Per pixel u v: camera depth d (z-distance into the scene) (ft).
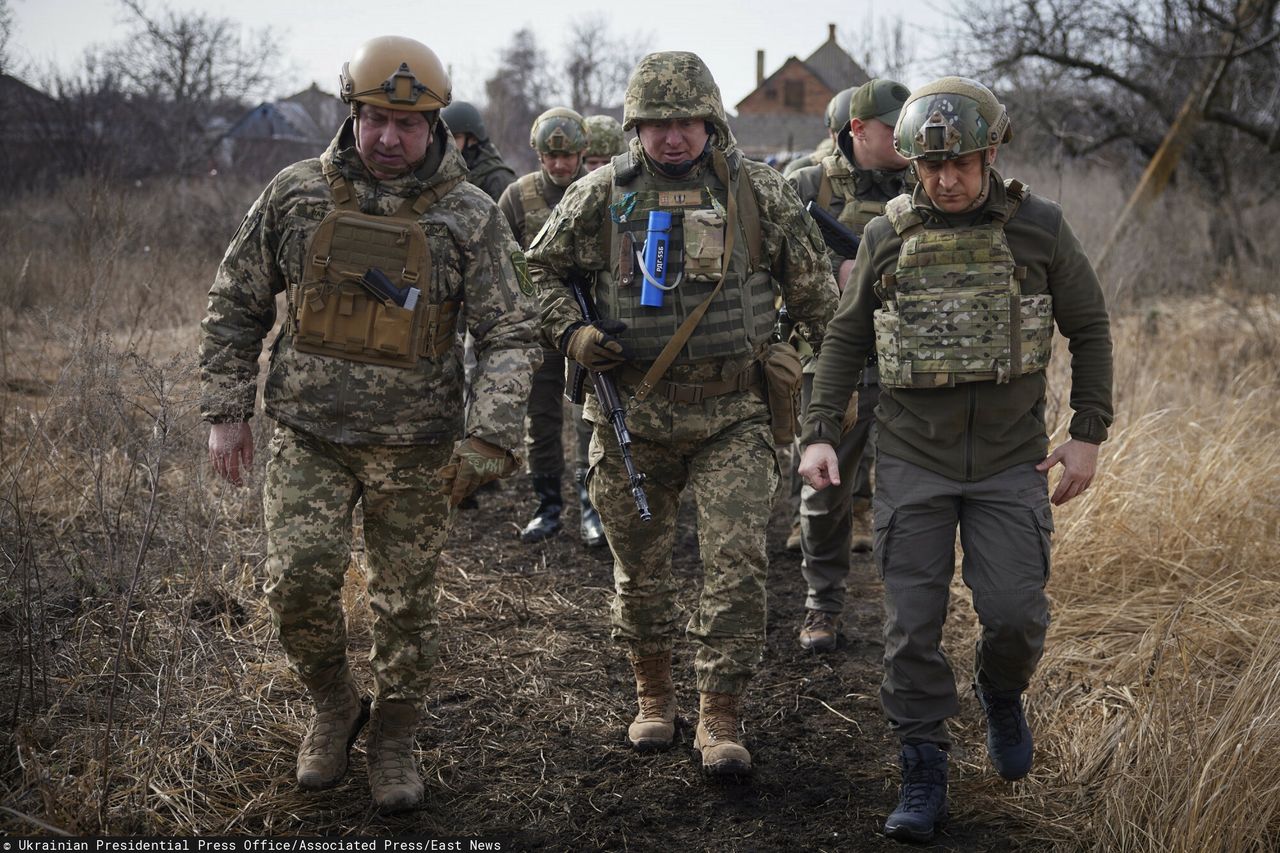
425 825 9.17
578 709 11.38
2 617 11.39
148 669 10.85
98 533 12.91
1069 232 8.96
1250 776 8.71
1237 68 39.58
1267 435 17.15
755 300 10.07
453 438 9.08
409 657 9.24
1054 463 9.02
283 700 10.85
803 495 13.07
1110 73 41.11
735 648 9.93
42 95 49.29
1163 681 10.85
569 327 10.14
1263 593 12.97
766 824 9.48
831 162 13.47
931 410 9.07
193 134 60.75
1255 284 34.65
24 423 15.34
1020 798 9.79
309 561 8.60
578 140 15.85
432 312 8.71
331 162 8.61
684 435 10.02
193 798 9.19
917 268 8.96
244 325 8.83
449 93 8.58
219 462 8.92
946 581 9.17
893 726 9.33
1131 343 22.59
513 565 15.66
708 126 9.97
